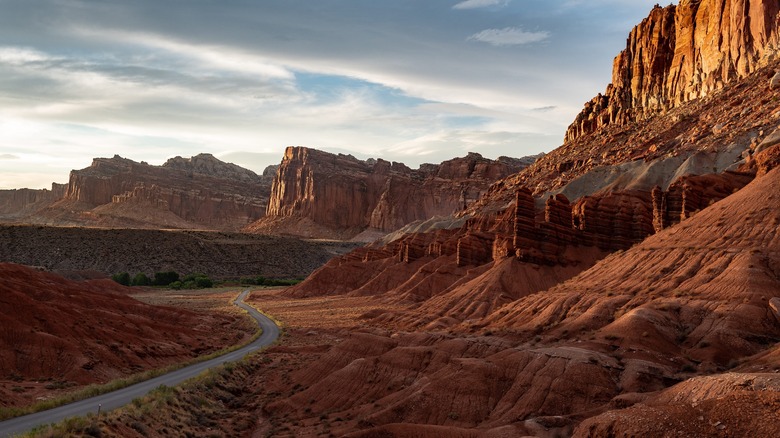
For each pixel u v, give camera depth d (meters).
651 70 192.75
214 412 53.62
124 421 39.59
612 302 58.75
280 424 51.38
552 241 111.50
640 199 116.44
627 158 150.38
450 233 183.00
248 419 52.47
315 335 103.94
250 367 73.50
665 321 50.38
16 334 62.47
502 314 73.44
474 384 47.00
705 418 26.95
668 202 89.38
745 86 141.12
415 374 55.75
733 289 51.66
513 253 112.56
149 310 108.25
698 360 44.62
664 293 56.88
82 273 193.00
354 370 58.47
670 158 128.12
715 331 46.88
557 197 116.44
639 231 111.38
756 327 46.47
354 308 142.62
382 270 195.75
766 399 26.09
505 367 48.44
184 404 50.91
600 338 50.59
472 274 126.19
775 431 24.44
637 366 43.78
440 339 64.81
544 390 44.03
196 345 91.12
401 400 48.72
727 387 29.98
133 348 73.94
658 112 184.62
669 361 45.31
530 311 68.06
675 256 63.44
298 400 56.78
